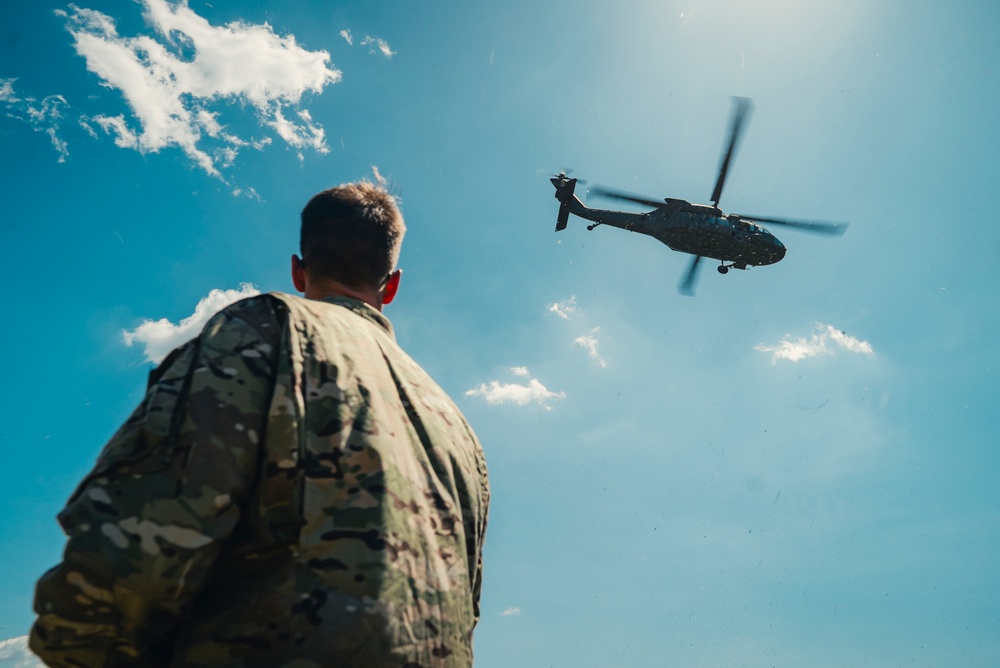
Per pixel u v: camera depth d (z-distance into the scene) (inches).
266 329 62.7
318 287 81.4
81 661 52.8
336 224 81.8
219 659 53.3
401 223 86.4
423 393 73.0
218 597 56.9
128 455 53.3
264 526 56.2
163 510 51.9
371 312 78.0
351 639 53.5
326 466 58.3
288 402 58.7
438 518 64.9
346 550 56.1
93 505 51.5
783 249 698.2
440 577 61.8
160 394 55.9
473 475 73.4
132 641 53.4
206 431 55.0
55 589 50.6
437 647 58.6
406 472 63.4
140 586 50.6
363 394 63.9
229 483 54.3
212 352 59.1
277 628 53.3
